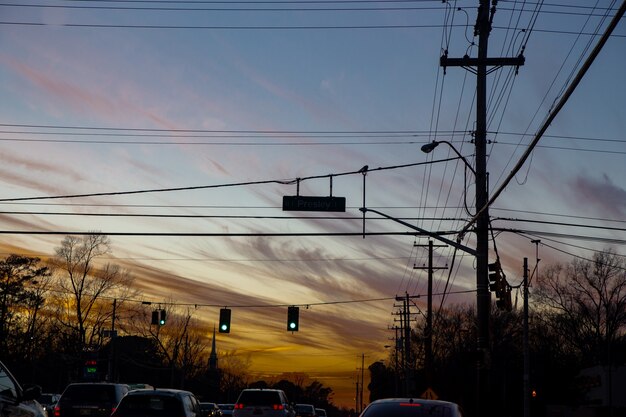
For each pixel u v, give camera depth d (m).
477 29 29.83
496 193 23.77
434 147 28.97
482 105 29.53
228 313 42.22
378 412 11.96
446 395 84.94
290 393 167.62
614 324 67.19
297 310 41.12
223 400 122.19
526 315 45.44
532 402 71.56
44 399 41.19
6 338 76.12
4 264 77.44
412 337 97.19
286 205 27.05
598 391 59.94
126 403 18.48
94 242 67.75
